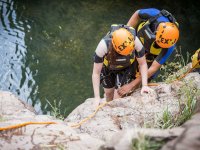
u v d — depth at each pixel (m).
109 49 3.81
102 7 12.32
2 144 2.89
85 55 9.63
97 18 11.63
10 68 8.98
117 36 3.73
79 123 3.83
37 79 8.62
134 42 3.84
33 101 7.85
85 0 12.76
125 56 4.05
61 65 9.20
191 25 11.59
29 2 12.45
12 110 3.89
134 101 4.15
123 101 4.16
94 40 10.35
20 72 8.84
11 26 10.88
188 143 1.88
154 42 4.28
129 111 4.00
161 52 4.23
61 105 7.71
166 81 4.99
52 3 12.49
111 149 2.30
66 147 2.93
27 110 3.93
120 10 12.16
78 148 2.93
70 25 11.16
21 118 3.56
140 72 4.35
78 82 8.55
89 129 3.75
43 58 9.46
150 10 4.36
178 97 4.14
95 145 2.98
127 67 4.46
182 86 4.28
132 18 4.51
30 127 3.15
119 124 3.83
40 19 11.41
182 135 1.99
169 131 2.27
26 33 10.59
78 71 8.97
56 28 10.95
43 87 8.34
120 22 11.44
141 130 2.32
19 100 4.20
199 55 4.64
